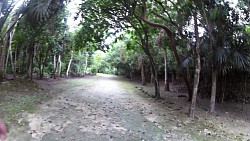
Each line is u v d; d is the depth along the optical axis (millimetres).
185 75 12281
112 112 8828
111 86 19328
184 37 10883
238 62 8703
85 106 9586
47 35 15391
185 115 8984
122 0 10641
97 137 5961
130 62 26375
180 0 8758
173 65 19422
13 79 14891
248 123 8352
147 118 8211
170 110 9859
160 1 10992
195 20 8766
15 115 7203
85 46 14031
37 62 21266
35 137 5637
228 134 6863
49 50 20688
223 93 12633
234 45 9141
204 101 12734
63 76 27219
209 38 9188
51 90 13742
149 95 14406
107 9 11648
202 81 14273
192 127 7375
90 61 39812
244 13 9188
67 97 11562
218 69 9656
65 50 24281
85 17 11797
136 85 21938
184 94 15664
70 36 22281
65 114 7973
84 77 30531
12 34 14953
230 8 8711
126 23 13109
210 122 8125
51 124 6738
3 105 8258
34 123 6660
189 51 11828
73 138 5777
